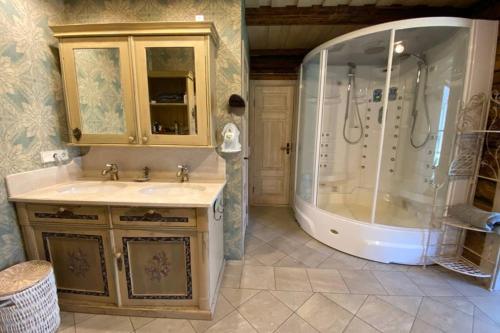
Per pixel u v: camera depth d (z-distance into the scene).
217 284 1.66
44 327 1.22
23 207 1.35
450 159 1.88
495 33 1.69
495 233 1.63
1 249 1.29
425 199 2.18
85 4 1.65
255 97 3.23
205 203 1.27
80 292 1.46
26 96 1.39
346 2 2.00
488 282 1.68
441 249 1.94
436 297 1.60
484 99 1.74
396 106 2.68
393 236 1.96
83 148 1.81
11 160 1.32
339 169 2.98
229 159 1.82
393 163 2.73
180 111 1.56
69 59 1.51
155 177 1.83
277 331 1.33
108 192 1.49
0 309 1.08
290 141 3.34
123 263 1.38
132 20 1.66
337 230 2.22
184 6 1.63
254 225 2.81
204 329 1.34
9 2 1.27
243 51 1.82
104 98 1.56
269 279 1.79
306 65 2.75
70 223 1.35
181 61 1.50
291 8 2.06
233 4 1.61
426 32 1.84
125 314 1.44
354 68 2.80
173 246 1.37
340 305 1.53
